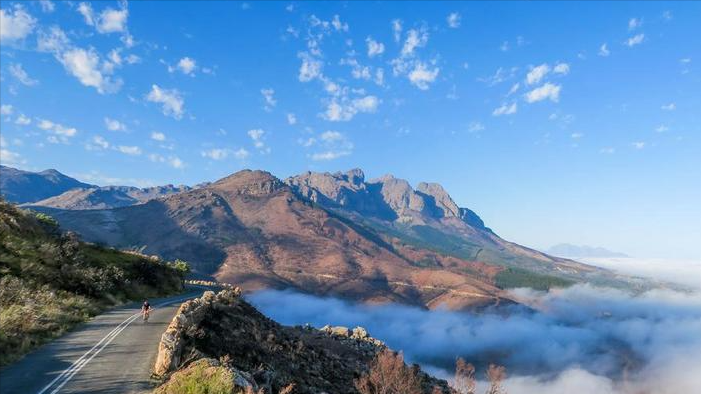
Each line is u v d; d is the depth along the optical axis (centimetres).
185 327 2053
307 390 2202
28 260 3581
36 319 2436
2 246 3644
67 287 3562
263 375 1959
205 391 1493
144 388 1617
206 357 1861
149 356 2006
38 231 4559
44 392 1555
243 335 2509
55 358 1950
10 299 2678
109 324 2756
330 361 3069
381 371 3031
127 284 4578
